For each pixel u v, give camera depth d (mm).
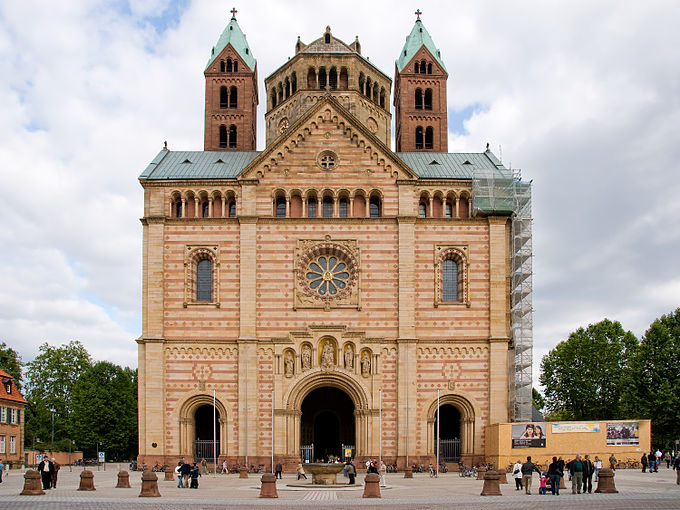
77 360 149500
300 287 86938
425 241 88375
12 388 111750
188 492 55281
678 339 106375
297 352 85312
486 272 88188
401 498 49406
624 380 110250
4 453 105875
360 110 101938
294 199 89250
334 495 52938
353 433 92375
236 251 87625
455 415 89062
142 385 85125
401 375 85250
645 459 79875
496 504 44656
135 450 153000
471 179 90250
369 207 89188
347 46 103250
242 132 106688
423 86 108688
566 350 125938
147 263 87000
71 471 99125
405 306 86438
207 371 85312
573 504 44375
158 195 88750
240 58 107812
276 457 83500
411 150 107188
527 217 93750
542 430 82062
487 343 86562
